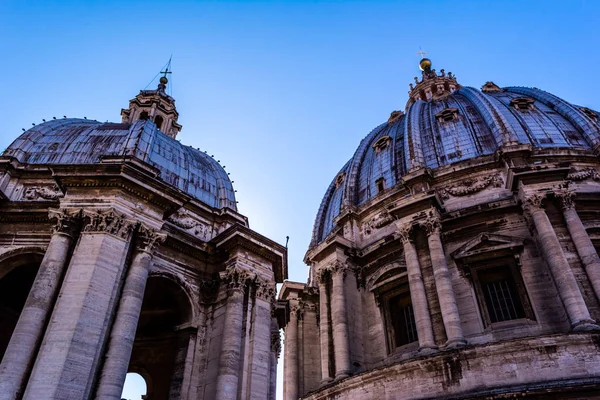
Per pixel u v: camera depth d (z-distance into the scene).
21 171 26.95
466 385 23.86
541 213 29.27
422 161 44.56
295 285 47.75
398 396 25.98
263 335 24.08
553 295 28.22
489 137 44.47
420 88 78.62
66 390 16.28
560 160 37.44
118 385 17.89
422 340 28.62
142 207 22.66
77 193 21.78
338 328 34.50
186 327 24.44
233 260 25.86
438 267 30.80
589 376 21.55
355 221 43.53
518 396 20.98
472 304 30.30
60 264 19.61
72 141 30.66
